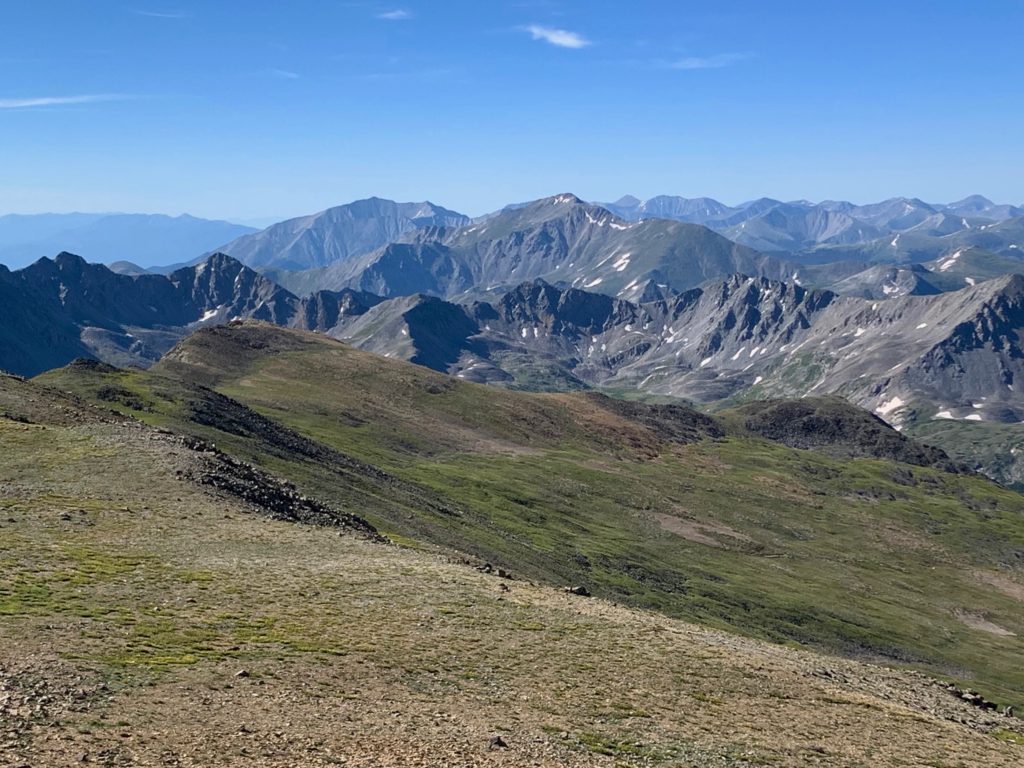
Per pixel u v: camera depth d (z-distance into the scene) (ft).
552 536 514.68
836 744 138.21
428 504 463.83
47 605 141.18
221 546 197.57
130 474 247.70
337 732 109.19
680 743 124.98
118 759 91.91
